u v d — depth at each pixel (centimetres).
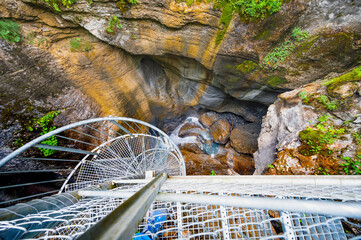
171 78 1068
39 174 739
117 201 203
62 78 566
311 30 514
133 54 747
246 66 669
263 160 671
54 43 519
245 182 220
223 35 582
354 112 432
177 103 1170
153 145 1088
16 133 516
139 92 885
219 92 1018
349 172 366
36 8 450
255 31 548
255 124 1128
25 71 484
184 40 641
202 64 753
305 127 489
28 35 465
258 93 823
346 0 445
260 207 85
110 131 754
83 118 657
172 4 512
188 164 919
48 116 561
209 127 1293
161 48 697
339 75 540
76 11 483
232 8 506
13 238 120
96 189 276
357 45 485
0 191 652
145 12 530
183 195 103
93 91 668
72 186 380
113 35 576
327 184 186
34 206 152
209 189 184
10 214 128
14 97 485
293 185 195
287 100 614
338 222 133
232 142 1093
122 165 488
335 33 496
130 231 52
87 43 574
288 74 623
